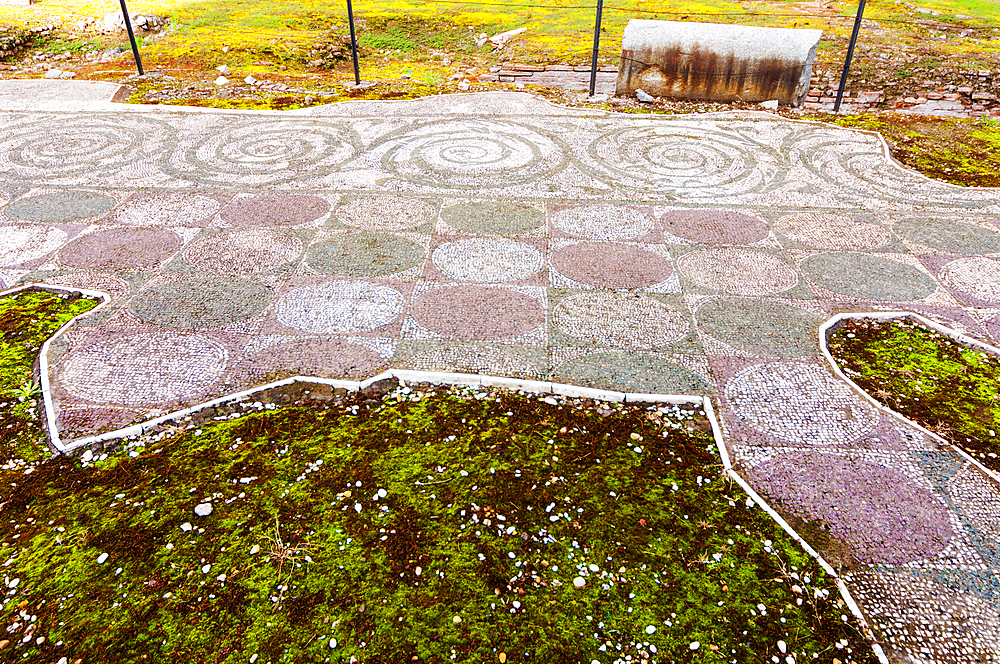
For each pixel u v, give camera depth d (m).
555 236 3.33
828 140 4.83
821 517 1.79
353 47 6.17
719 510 1.81
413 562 1.65
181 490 1.84
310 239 3.25
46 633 1.48
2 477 1.87
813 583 1.62
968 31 8.19
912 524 1.77
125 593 1.56
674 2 10.23
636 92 5.95
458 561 1.66
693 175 4.17
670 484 1.90
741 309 2.72
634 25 5.77
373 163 4.27
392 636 1.48
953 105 5.93
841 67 6.58
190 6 9.70
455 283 2.87
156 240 3.21
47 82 6.13
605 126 5.11
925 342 2.55
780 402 2.20
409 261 3.05
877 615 1.54
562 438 2.05
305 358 2.36
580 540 1.72
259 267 2.98
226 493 1.83
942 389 2.29
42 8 9.20
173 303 2.69
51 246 3.14
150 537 1.70
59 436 2.00
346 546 1.69
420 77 6.89
